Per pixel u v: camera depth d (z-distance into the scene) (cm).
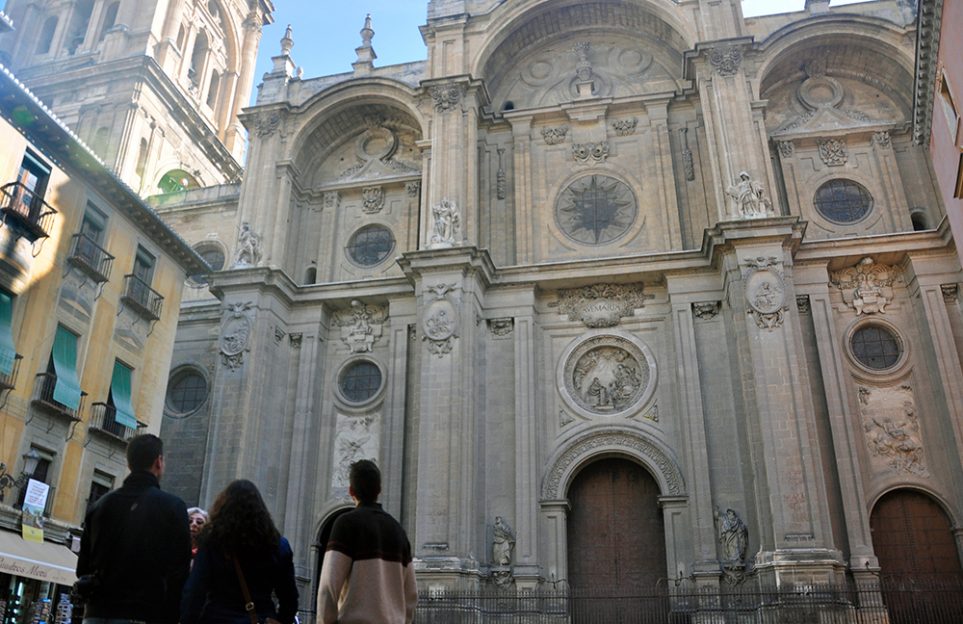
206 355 3809
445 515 2975
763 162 3341
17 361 2325
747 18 3712
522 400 3269
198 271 3272
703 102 3500
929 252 3161
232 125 5894
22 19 5588
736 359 3108
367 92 3959
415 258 3381
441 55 3869
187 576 635
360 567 610
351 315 3712
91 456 2586
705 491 2994
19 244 2373
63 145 2541
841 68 3691
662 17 3772
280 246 3762
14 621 2259
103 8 5366
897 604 2795
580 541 3206
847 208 3462
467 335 3259
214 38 5894
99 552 624
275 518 3338
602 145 3734
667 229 3506
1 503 2198
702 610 2598
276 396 3522
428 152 3734
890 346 3172
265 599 595
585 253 3569
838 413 3019
